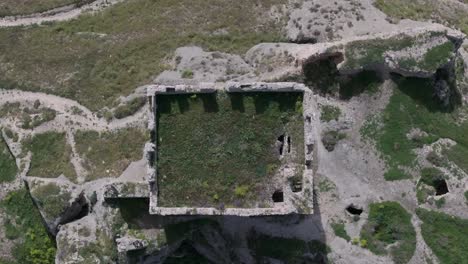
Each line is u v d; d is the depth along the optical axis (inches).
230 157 1049.5
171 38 1334.9
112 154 1251.2
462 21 1366.9
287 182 1036.5
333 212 1219.9
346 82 1234.0
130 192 1155.9
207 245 1237.1
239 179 1050.1
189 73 1286.9
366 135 1234.6
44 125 1298.0
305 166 1047.6
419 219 1217.4
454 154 1232.8
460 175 1221.1
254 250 1222.9
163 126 1044.5
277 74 1242.6
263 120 1047.0
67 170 1258.0
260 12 1341.0
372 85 1235.2
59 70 1347.2
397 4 1338.6
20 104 1328.7
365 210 1220.5
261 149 1048.8
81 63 1344.7
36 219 1305.4
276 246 1214.3
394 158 1230.3
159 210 1035.9
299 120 1047.0
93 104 1304.1
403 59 1201.4
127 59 1330.0
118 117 1275.8
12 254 1304.1
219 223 1203.9
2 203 1307.8
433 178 1223.5
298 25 1309.1
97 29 1373.0
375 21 1298.0
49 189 1243.8
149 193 1081.4
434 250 1206.9
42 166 1274.6
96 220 1217.4
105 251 1194.6
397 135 1234.6
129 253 1179.3
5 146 1318.9
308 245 1213.1
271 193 1051.9
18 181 1306.6
